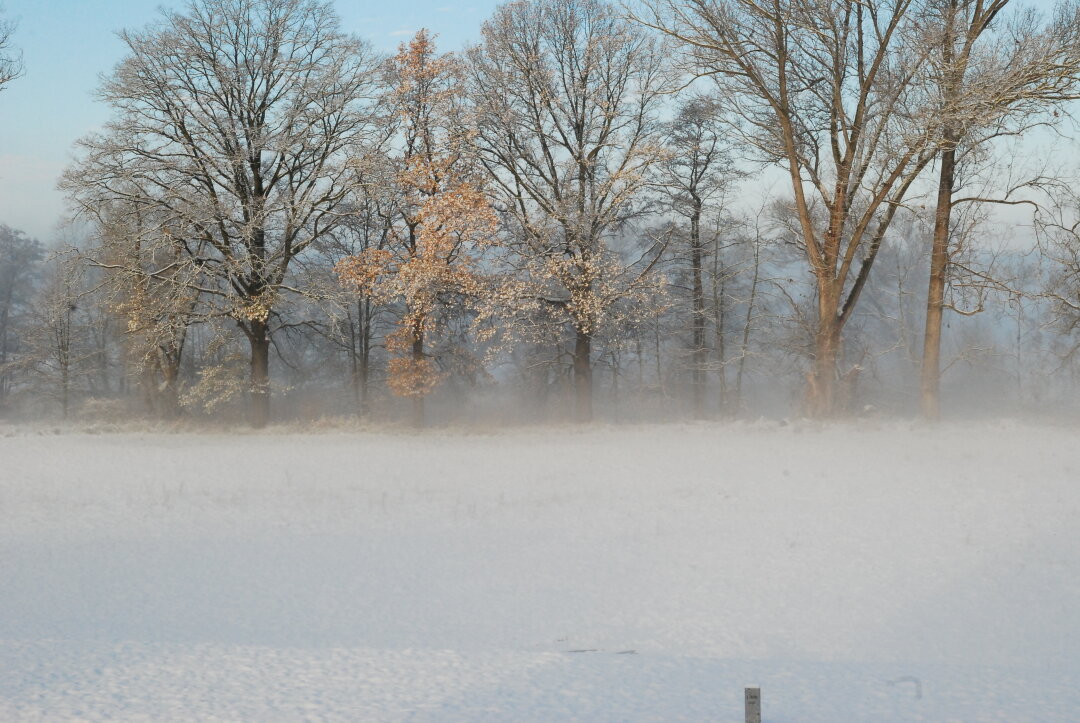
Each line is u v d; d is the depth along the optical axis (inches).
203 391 1419.8
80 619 347.3
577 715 245.1
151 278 1326.3
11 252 2635.3
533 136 1382.9
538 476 729.6
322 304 1379.2
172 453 944.9
